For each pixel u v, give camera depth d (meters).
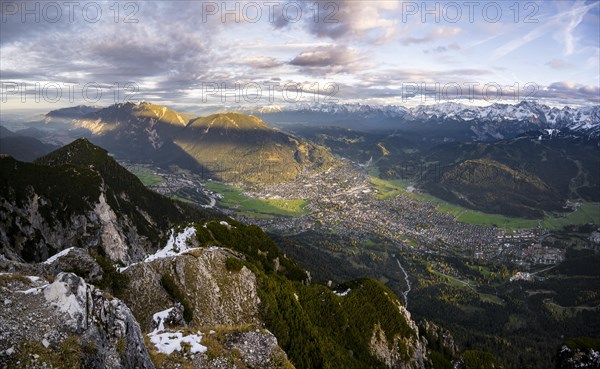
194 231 104.56
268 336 38.16
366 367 77.25
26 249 120.25
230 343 35.94
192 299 63.94
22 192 128.62
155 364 30.02
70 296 23.42
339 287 116.31
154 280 63.62
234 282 71.06
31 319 21.52
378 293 108.81
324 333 80.88
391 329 97.12
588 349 120.12
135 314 57.31
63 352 20.59
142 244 170.62
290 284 93.38
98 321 24.36
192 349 33.16
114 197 177.50
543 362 175.00
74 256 57.50
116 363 23.41
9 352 19.11
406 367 91.81
